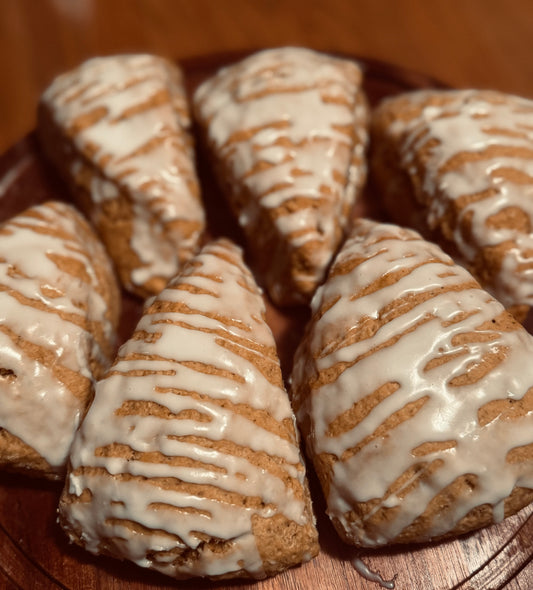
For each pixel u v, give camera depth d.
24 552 0.23
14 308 0.24
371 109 0.33
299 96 0.29
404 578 0.23
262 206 0.28
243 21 0.42
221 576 0.22
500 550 0.23
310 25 0.41
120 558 0.22
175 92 0.32
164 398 0.22
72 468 0.22
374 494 0.22
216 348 0.23
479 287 0.24
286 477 0.22
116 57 0.32
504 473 0.21
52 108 0.30
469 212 0.26
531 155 0.27
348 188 0.30
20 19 0.42
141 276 0.29
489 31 0.41
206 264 0.25
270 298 0.29
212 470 0.21
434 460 0.21
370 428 0.22
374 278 0.24
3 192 0.31
